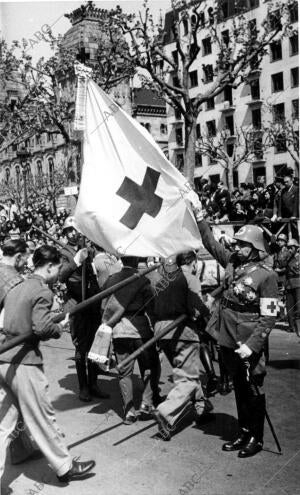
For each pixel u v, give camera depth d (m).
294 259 9.51
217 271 6.70
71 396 5.99
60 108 16.41
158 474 4.05
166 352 4.91
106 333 4.90
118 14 15.13
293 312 9.38
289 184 11.73
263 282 4.32
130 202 4.75
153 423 5.14
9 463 4.30
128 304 5.02
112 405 5.69
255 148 28.66
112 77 15.96
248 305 4.38
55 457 3.85
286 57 31.45
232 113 35.75
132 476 4.02
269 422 4.40
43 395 3.81
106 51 15.72
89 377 5.92
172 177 4.87
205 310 4.84
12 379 3.75
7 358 3.75
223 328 4.48
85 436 4.83
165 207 4.82
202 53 35.97
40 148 29.42
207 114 37.75
